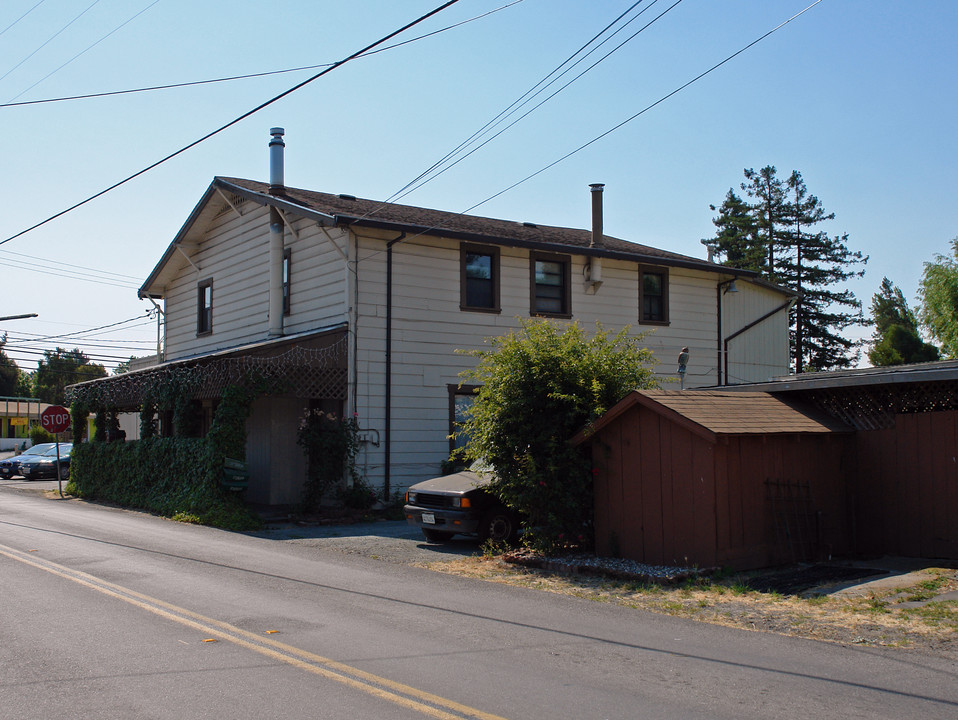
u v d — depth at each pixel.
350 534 15.41
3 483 30.92
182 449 18.11
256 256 22.48
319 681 5.91
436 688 5.80
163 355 27.83
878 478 12.72
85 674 6.03
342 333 18.55
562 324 21.53
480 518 13.48
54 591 9.14
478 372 13.32
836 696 5.75
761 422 11.70
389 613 8.38
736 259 49.06
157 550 12.55
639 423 11.85
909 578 10.38
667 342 23.42
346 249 18.78
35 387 86.19
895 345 45.03
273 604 8.66
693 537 11.05
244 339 22.80
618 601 9.35
